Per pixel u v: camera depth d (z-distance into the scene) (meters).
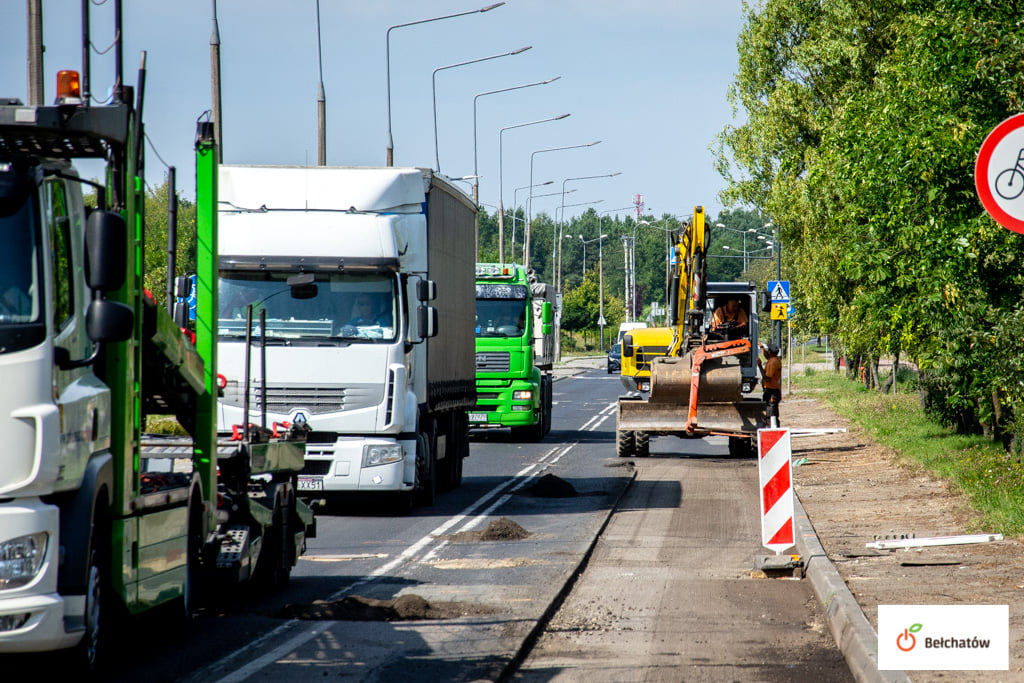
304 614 23.92
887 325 52.28
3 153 17.19
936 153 37.69
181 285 31.91
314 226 40.47
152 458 23.70
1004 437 48.62
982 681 17.52
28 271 16.75
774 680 19.20
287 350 40.12
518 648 21.05
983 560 28.55
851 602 23.22
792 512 29.75
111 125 18.06
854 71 79.44
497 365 73.12
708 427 61.25
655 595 26.72
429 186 44.03
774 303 101.69
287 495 27.41
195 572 23.34
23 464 16.17
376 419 40.12
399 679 18.95
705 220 63.09
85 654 17.70
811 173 69.94
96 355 18.31
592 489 48.31
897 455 54.31
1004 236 37.75
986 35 34.72
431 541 34.66
